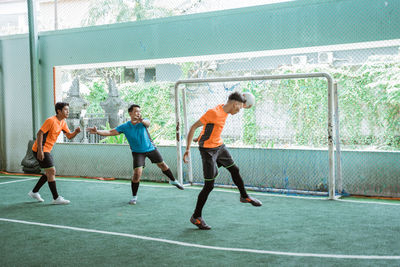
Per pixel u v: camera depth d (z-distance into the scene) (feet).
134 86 32.76
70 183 29.53
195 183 27.73
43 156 21.91
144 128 22.53
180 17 28.76
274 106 26.05
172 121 30.99
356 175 23.81
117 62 31.53
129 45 30.68
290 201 22.25
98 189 26.96
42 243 15.71
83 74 36.50
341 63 30.53
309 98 25.32
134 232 16.96
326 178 24.41
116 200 23.41
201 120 17.07
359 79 25.13
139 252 14.42
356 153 23.76
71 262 13.60
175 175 29.17
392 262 12.91
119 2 34.68
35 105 34.27
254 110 26.43
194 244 15.19
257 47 26.40
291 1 25.23
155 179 29.86
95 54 31.99
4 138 36.50
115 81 34.53
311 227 17.10
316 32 24.67
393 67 24.39
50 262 13.65
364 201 22.12
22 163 34.60
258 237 15.87
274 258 13.50
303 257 13.52
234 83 27.32
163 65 37.81
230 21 27.14
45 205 22.45
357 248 14.30
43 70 34.24
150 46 29.91
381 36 23.09
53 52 33.68
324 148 24.81
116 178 31.45
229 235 16.21
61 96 34.55
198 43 28.27
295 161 25.20
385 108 24.40
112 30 31.24
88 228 17.72
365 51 29.45
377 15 23.15
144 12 33.71
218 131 17.13
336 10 24.11
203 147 17.06
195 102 28.73
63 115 22.26
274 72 31.60
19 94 35.63
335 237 15.64
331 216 18.85
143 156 22.47
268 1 26.55
